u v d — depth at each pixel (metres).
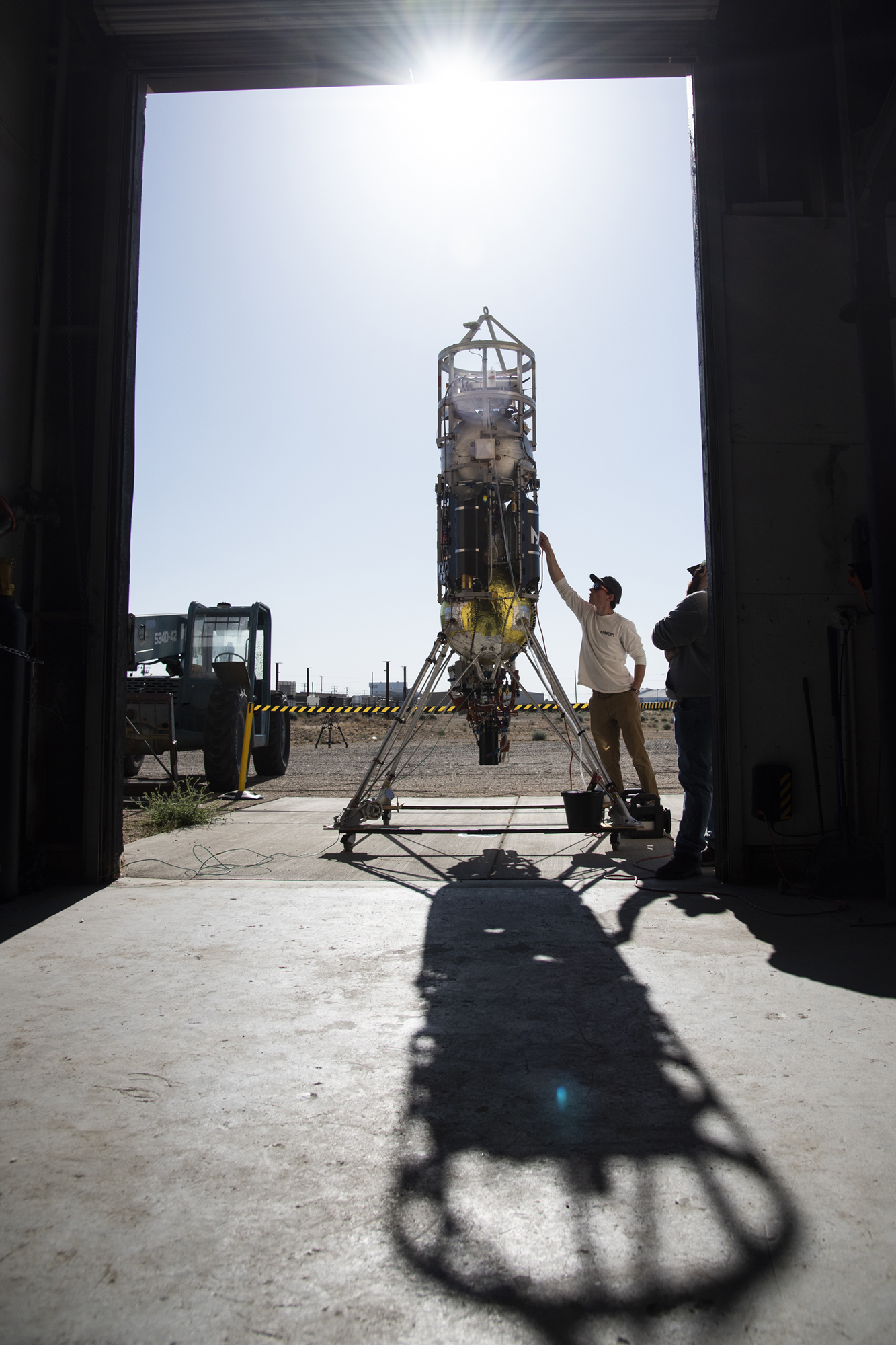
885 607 3.38
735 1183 1.34
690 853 3.96
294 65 4.28
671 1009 2.17
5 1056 1.89
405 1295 1.09
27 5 4.08
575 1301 1.07
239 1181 1.37
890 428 3.45
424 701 5.04
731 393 3.99
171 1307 1.07
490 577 4.68
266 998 2.27
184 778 9.05
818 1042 1.93
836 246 4.10
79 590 4.00
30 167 4.12
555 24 4.17
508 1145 1.47
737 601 3.90
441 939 2.88
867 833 3.83
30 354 4.11
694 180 4.19
